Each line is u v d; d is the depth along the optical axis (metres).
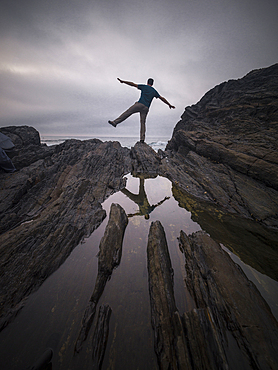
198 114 10.23
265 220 3.61
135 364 1.38
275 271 2.31
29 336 1.60
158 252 2.48
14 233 3.08
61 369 1.35
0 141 5.96
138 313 1.79
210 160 6.40
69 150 8.22
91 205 4.27
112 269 2.38
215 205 4.39
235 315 1.64
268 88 7.14
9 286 2.11
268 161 4.53
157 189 5.48
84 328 1.63
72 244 2.90
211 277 2.10
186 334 1.54
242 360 1.34
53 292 2.06
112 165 7.44
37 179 5.34
